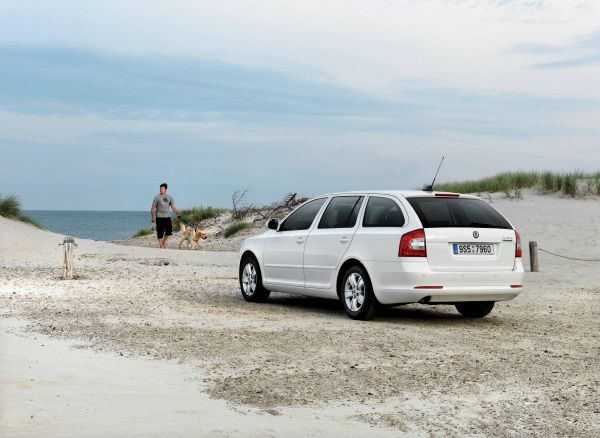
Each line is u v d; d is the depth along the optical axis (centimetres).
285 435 525
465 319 1110
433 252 1011
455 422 566
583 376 722
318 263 1148
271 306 1230
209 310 1145
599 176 3097
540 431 547
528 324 1061
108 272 1766
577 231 2395
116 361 754
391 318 1108
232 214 3753
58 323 983
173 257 2292
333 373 713
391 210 1062
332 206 1174
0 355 769
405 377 702
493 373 727
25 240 2350
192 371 715
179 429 533
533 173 3212
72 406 586
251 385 664
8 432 519
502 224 1076
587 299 1352
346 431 538
